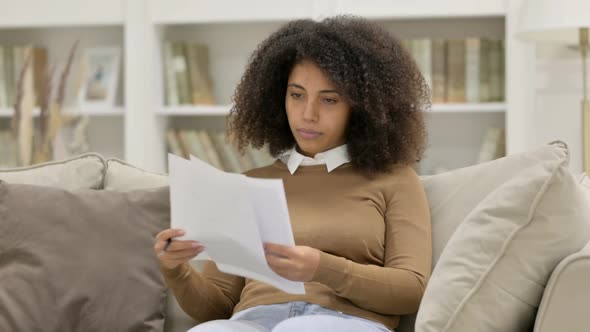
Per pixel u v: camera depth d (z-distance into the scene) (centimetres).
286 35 211
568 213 150
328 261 169
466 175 202
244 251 160
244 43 413
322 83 193
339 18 209
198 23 412
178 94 400
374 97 195
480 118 397
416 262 181
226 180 153
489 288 150
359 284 172
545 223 150
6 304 202
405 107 204
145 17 393
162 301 206
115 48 413
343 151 199
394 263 182
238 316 181
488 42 379
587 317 139
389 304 176
